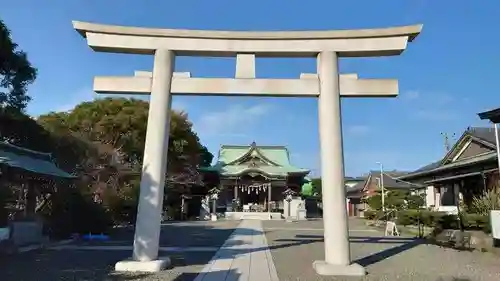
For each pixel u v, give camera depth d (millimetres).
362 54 9938
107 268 9070
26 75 16812
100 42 9781
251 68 9914
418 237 18484
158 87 9680
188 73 9930
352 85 9664
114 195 22609
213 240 16594
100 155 24062
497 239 13258
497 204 15891
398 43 9672
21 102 17594
